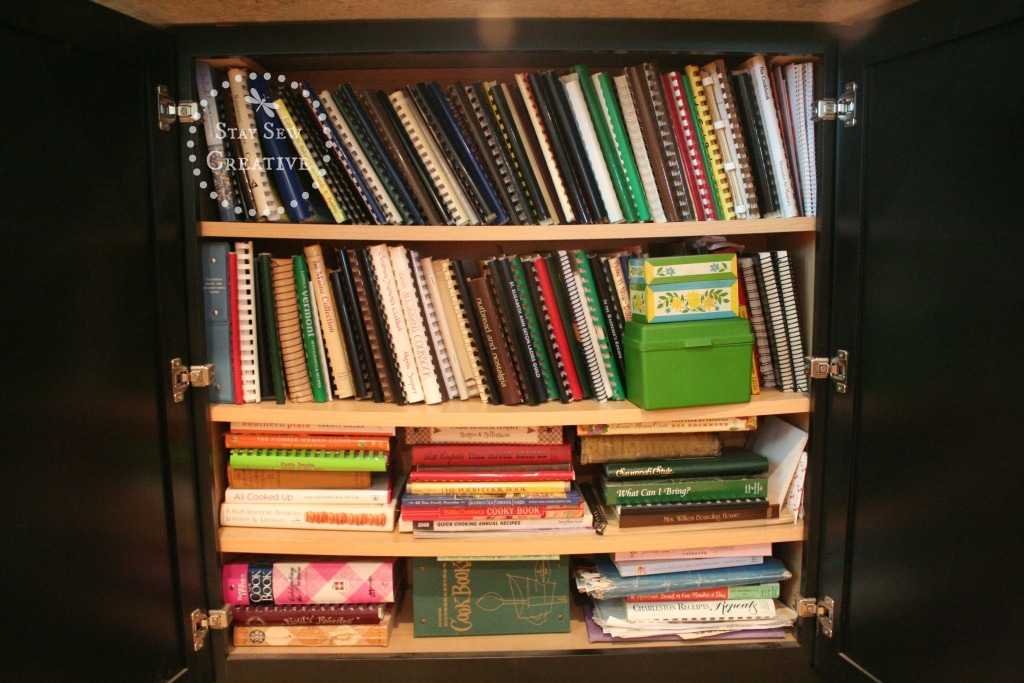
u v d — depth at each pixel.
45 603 0.98
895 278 1.13
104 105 1.04
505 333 1.29
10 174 0.91
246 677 1.29
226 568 1.31
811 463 1.30
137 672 1.14
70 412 1.01
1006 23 0.95
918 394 1.11
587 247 1.53
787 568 1.42
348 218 1.28
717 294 1.25
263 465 1.28
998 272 0.98
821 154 1.23
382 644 1.31
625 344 1.29
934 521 1.10
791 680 1.34
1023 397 0.96
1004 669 1.01
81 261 1.01
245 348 1.27
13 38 0.91
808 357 1.30
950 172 1.03
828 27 1.21
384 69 1.42
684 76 1.27
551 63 1.35
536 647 1.32
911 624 1.15
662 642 1.33
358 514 1.30
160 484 1.18
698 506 1.31
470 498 1.28
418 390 1.30
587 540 1.28
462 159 1.26
